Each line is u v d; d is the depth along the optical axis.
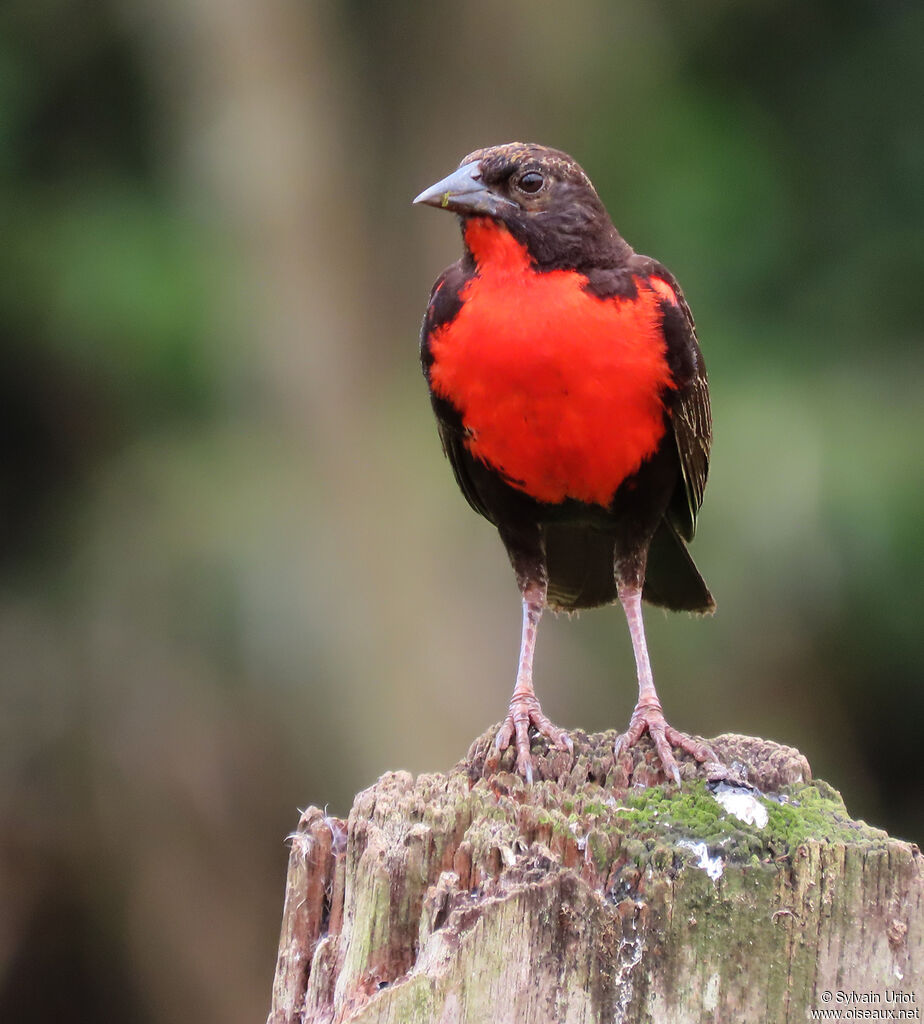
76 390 15.42
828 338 15.30
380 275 15.59
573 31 15.30
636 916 4.52
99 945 14.45
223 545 14.26
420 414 15.20
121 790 14.31
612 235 6.19
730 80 16.12
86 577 14.80
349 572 14.55
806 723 14.11
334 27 15.43
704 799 4.84
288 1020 4.91
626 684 13.87
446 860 4.70
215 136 15.23
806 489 13.65
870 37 15.94
